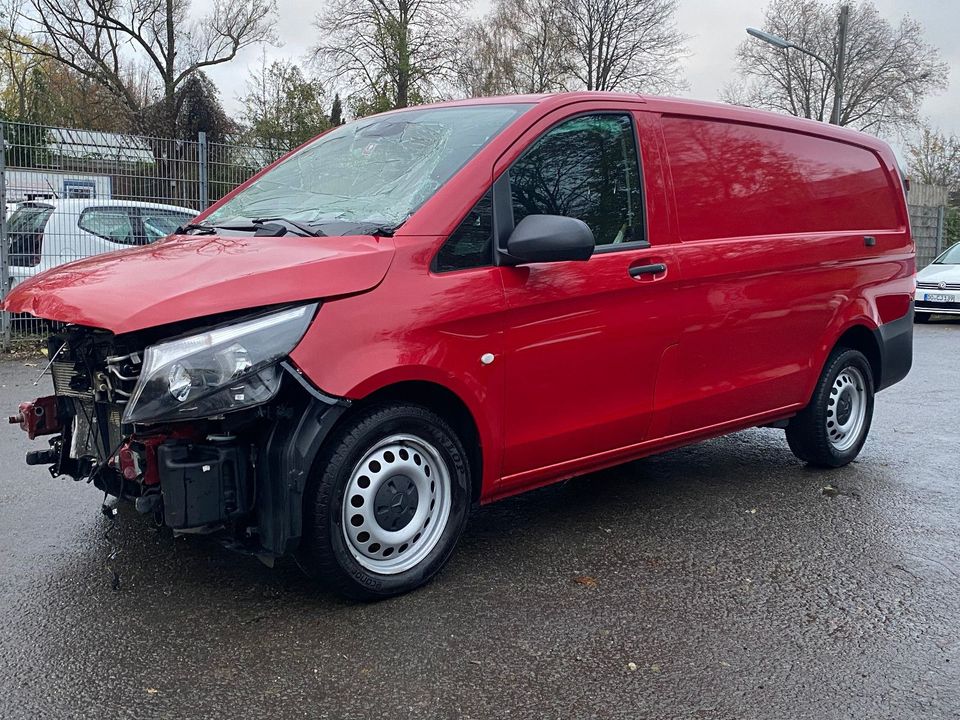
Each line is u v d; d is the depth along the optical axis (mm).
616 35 36469
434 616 3281
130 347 3021
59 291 3225
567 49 36500
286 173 4348
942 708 2727
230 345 2877
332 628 3164
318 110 26047
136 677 2816
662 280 4070
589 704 2715
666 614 3357
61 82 33312
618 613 3352
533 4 36750
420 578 3451
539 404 3701
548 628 3211
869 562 3932
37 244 9547
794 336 4902
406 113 4316
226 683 2785
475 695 2748
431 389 3400
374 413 3230
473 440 3553
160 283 3008
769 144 4773
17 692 2721
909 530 4371
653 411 4180
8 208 9391
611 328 3900
